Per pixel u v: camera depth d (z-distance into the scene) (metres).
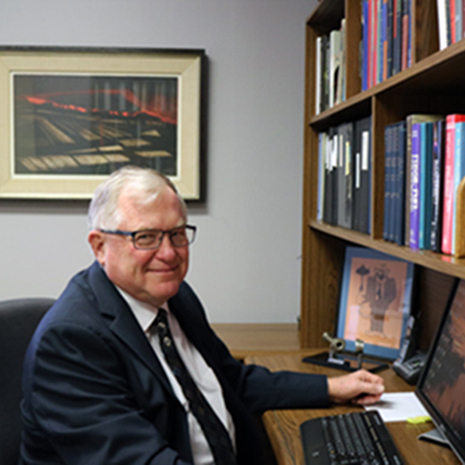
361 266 2.26
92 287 1.44
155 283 1.40
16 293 2.90
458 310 1.46
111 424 1.24
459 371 1.34
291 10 2.84
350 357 2.10
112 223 1.38
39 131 2.83
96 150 2.85
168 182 1.47
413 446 1.37
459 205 1.25
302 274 2.50
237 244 2.93
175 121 2.84
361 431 1.42
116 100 2.83
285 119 2.89
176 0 2.82
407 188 1.51
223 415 1.54
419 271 2.10
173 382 1.43
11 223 2.88
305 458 1.35
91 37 2.82
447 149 1.33
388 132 1.63
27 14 2.79
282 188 2.91
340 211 2.12
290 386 1.70
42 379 1.29
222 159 2.89
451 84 1.52
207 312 2.95
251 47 2.85
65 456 1.27
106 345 1.33
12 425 1.61
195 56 2.80
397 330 2.09
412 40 1.41
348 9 1.91
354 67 1.92
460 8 1.24
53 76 2.81
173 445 1.38
